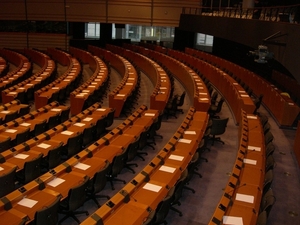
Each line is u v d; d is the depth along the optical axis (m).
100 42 32.03
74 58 24.83
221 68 20.86
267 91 15.25
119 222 5.88
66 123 10.83
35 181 6.92
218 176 9.30
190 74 17.75
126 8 29.05
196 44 31.97
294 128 12.71
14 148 8.70
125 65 21.25
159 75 18.08
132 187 6.77
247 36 15.30
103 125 11.37
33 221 5.97
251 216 6.12
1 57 27.55
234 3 27.89
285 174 9.44
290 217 7.54
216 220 5.89
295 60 10.04
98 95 15.66
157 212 6.27
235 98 13.98
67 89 16.42
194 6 28.48
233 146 11.27
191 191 8.53
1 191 7.20
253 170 7.83
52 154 8.57
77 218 7.34
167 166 7.95
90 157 8.50
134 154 9.43
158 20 29.11
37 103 14.77
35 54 28.12
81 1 29.16
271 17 14.29
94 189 7.53
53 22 31.30
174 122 13.62
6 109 13.01
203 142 9.12
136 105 15.99
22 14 29.88
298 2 20.89
